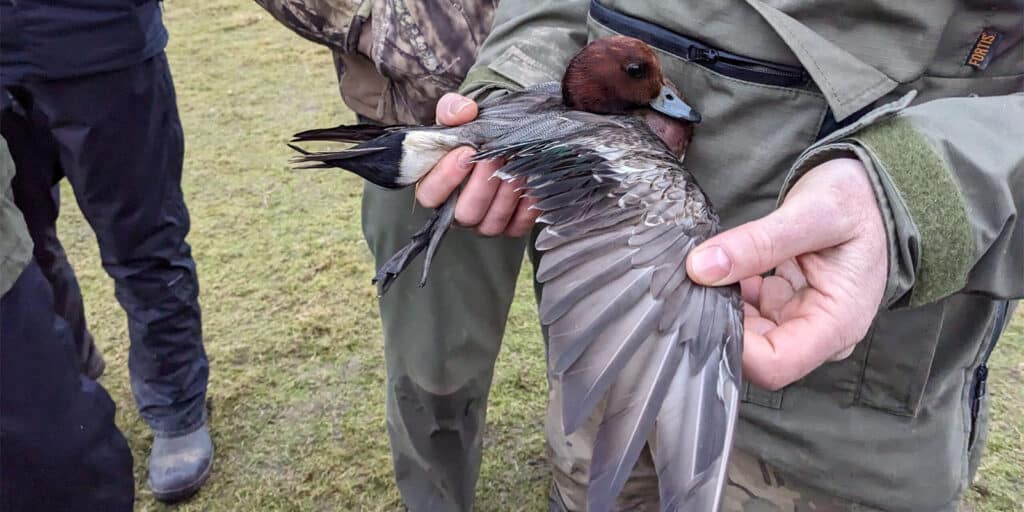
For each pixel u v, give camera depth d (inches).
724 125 18.3
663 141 17.6
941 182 14.1
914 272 14.4
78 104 26.0
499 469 32.1
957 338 18.0
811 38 16.4
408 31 25.1
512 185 17.0
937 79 16.8
